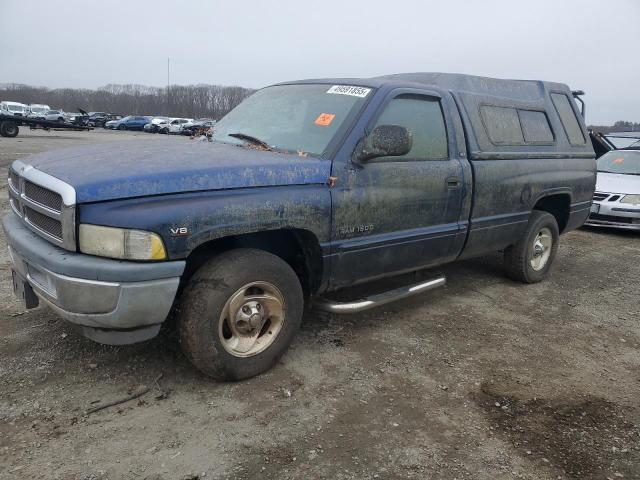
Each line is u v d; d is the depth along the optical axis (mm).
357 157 3693
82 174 2867
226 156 3367
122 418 2912
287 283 3422
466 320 4727
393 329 4391
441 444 2887
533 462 2787
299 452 2734
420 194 4129
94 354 3559
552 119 5812
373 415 3113
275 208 3240
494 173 4812
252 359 3342
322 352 3867
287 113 4152
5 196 9453
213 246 3422
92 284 2738
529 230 5602
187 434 2812
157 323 2957
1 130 29016
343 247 3686
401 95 4070
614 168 10688
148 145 3746
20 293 3367
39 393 3090
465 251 4812
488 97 5016
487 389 3512
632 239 9141
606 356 4180
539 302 5367
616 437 3057
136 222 2760
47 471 2475
